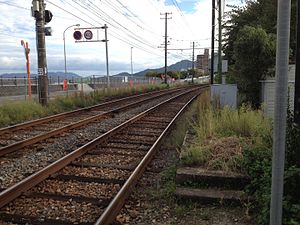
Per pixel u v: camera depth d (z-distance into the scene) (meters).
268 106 12.93
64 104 20.11
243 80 15.13
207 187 6.14
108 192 6.22
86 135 11.65
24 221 4.92
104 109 19.95
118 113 18.36
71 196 5.87
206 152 7.13
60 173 7.23
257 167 5.71
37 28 18.62
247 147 6.71
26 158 8.40
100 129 12.95
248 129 9.09
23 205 5.52
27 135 11.46
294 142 4.96
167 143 10.53
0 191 6.06
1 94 29.91
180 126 12.76
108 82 40.06
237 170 6.39
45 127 13.13
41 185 6.46
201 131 9.01
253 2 27.02
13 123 13.89
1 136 11.12
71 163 7.96
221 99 15.10
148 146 10.19
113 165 7.91
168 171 7.51
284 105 2.89
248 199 5.42
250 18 26.55
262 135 7.12
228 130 9.28
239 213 5.33
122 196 5.68
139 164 7.46
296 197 4.70
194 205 5.61
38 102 18.64
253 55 14.50
